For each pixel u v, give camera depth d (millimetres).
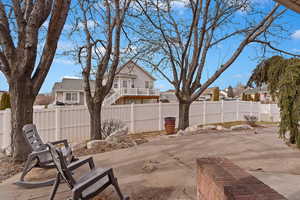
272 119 15523
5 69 4398
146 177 3545
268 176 3408
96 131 7012
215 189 1771
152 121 11242
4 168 4102
